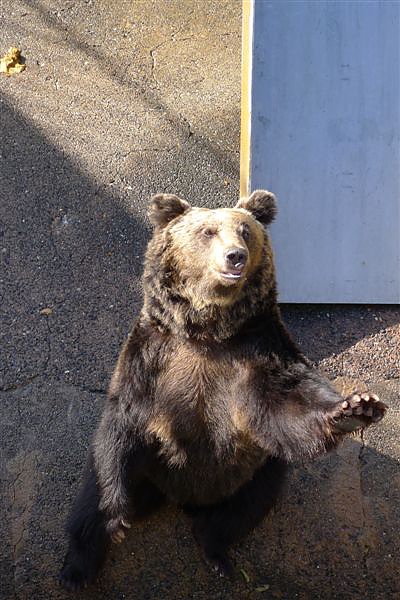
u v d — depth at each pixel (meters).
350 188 6.14
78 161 6.64
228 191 6.63
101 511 4.70
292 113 6.12
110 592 5.10
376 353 6.03
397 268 6.14
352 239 6.13
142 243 6.35
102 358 5.87
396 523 5.40
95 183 6.55
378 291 6.14
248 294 4.55
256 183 6.09
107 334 5.96
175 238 4.61
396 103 6.17
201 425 4.66
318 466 5.56
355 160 6.14
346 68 6.17
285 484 5.20
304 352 6.00
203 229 4.50
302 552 5.27
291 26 6.16
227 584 5.16
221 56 7.28
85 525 4.76
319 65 6.16
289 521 5.36
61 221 6.38
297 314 6.17
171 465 4.77
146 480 5.12
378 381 5.93
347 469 5.57
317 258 6.11
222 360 4.60
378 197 6.14
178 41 7.33
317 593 5.18
